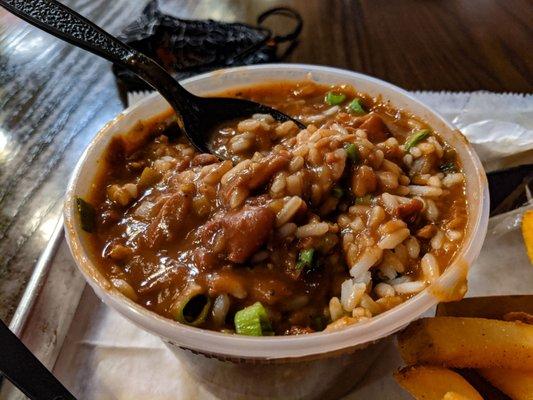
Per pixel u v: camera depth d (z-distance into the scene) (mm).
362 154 164
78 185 169
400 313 141
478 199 162
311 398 171
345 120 187
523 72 276
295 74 205
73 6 353
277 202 152
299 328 146
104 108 271
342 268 155
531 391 157
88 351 184
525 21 314
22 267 204
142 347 184
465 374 169
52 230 215
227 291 146
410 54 293
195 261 150
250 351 136
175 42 282
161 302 147
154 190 170
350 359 155
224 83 204
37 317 182
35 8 178
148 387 177
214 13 340
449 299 147
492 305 177
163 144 188
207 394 176
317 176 158
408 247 155
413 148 177
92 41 180
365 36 309
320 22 325
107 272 153
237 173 158
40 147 251
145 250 154
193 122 187
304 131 174
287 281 149
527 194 210
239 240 146
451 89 267
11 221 219
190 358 159
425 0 335
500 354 156
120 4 351
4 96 283
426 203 164
